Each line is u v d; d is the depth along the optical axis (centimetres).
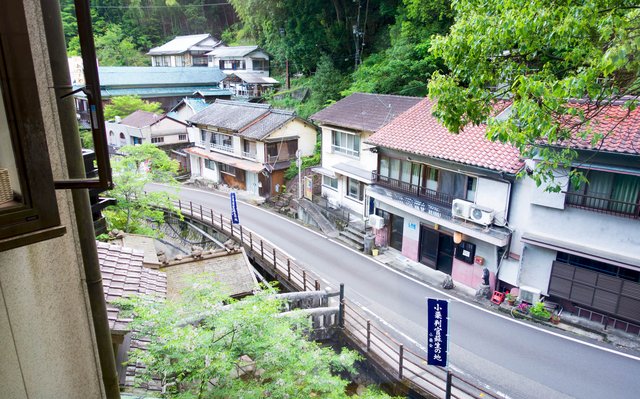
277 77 4572
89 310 312
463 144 1578
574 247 1295
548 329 1313
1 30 181
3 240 188
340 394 598
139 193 1873
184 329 585
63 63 281
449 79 784
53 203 207
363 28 3412
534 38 693
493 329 1319
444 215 1620
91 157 541
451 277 1706
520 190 1411
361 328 1294
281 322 658
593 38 631
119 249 853
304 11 3606
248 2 3906
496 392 1024
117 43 4544
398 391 987
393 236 2008
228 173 3188
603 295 1277
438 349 905
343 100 2592
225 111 3322
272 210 2658
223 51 4750
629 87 650
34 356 251
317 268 1780
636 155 1074
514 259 1463
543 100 638
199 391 562
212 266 1320
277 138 2825
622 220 1212
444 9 2480
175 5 5144
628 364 1134
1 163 199
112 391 337
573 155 743
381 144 1827
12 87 186
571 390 1036
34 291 250
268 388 564
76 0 213
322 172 2477
